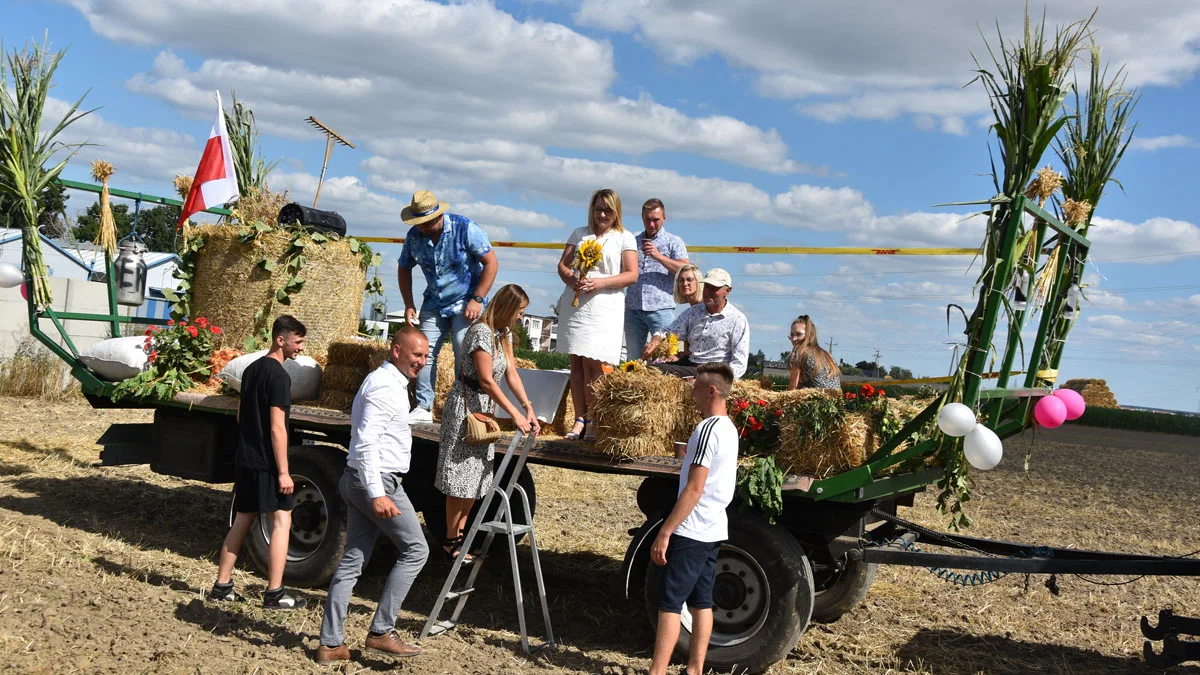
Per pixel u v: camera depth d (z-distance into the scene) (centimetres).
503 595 634
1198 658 503
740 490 491
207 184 841
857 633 596
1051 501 1254
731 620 503
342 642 470
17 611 489
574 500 995
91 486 868
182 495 870
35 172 799
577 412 569
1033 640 601
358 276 766
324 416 627
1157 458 2191
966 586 729
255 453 547
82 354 754
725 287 615
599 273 573
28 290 789
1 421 1203
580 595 645
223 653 465
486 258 607
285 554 555
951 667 539
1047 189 464
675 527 440
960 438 491
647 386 507
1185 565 484
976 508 1147
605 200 573
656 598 456
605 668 495
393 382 477
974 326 479
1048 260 518
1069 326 543
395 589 474
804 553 534
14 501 782
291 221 748
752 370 748
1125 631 627
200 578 602
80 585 551
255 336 711
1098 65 546
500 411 605
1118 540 973
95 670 425
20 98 804
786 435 509
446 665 477
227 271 718
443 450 527
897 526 596
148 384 690
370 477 459
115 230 859
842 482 490
